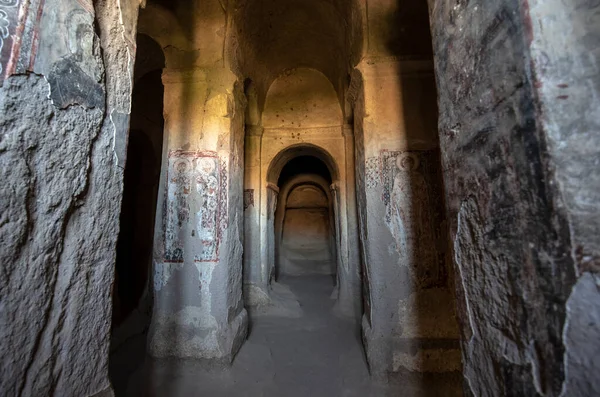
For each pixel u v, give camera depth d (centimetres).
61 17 99
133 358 326
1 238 78
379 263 282
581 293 68
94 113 110
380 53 298
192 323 292
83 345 102
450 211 125
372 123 296
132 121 497
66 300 96
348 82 432
